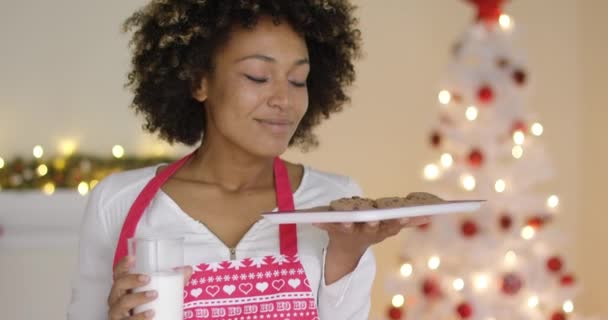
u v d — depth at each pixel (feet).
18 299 14.44
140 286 4.31
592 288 16.43
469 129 12.37
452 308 12.27
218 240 5.22
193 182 5.47
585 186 16.62
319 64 5.93
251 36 5.08
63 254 14.58
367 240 4.81
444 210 4.61
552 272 12.41
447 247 12.30
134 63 5.84
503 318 12.18
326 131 16.72
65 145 16.34
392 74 16.78
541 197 12.58
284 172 5.53
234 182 5.45
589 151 16.52
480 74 12.32
